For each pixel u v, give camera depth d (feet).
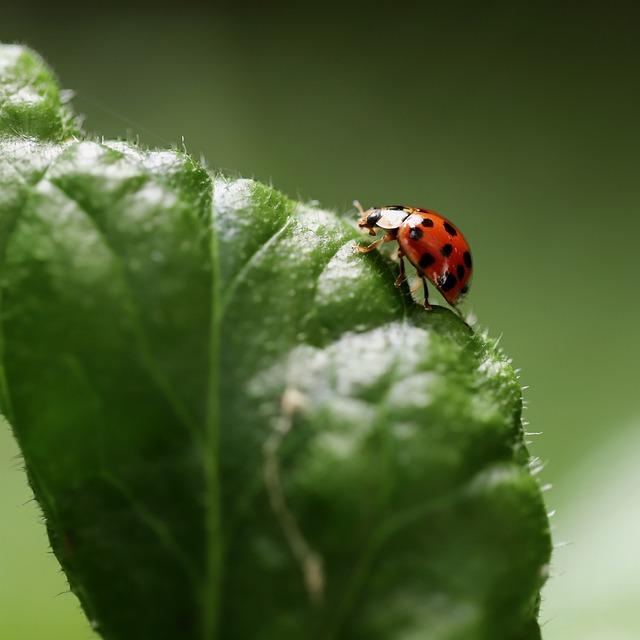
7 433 0.47
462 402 0.32
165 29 0.83
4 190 0.32
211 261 0.33
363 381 0.32
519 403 0.33
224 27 0.82
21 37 0.80
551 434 0.57
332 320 0.33
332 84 0.81
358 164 0.77
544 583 0.32
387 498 0.32
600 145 0.77
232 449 0.32
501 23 0.86
